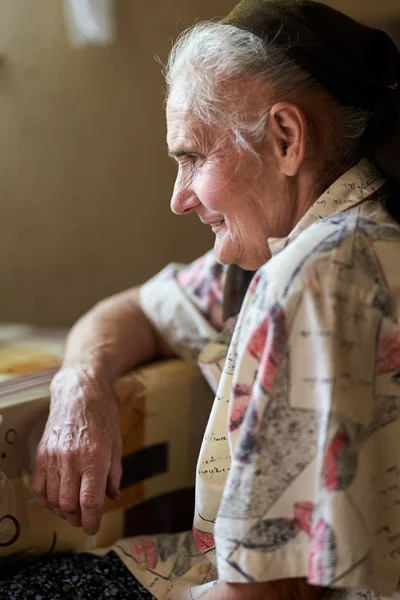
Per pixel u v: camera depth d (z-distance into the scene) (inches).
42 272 103.2
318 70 36.3
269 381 30.2
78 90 97.0
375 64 38.1
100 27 93.1
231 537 30.2
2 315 104.0
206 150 37.0
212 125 36.6
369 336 30.9
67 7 94.7
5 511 43.4
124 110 94.8
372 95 37.9
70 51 96.3
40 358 59.1
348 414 29.4
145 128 94.0
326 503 28.7
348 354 30.2
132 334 54.2
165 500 52.1
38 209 102.0
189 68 37.1
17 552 44.3
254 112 35.9
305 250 31.8
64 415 44.4
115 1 92.1
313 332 30.1
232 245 38.8
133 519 50.0
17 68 100.0
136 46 92.6
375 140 38.2
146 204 95.6
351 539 28.3
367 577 28.5
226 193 36.9
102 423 44.2
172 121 38.2
